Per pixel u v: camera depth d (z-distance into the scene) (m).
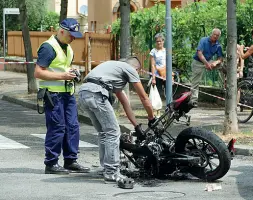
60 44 11.69
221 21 22.56
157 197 9.78
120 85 10.90
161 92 22.22
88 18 46.69
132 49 26.62
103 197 9.79
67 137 11.80
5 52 43.53
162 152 11.03
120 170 11.21
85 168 11.85
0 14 46.97
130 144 11.11
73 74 11.61
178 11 24.86
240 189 10.32
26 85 30.17
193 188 10.41
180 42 23.67
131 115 11.13
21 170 12.06
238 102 19.28
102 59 29.52
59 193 10.07
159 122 11.10
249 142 14.42
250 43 21.78
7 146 14.91
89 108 10.80
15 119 20.00
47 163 11.69
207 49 19.64
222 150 10.70
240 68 19.83
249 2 22.00
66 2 25.69
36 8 47.41
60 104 11.64
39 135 16.73
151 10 26.20
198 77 19.88
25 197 9.80
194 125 17.27
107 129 10.80
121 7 19.20
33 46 37.44
